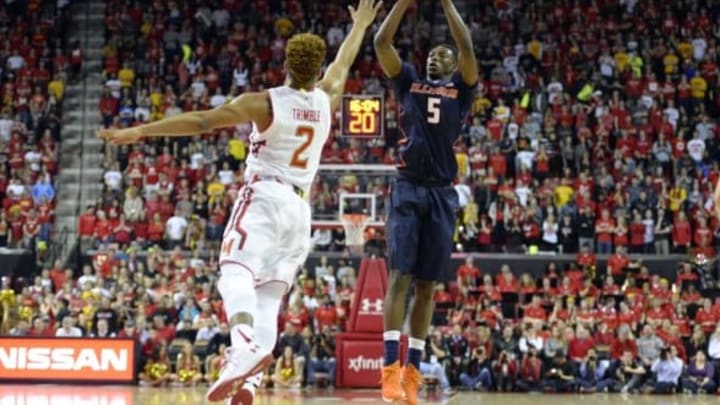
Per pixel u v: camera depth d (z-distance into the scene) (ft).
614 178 81.05
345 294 66.69
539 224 76.69
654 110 87.35
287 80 21.52
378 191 68.54
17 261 77.25
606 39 95.45
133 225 78.38
